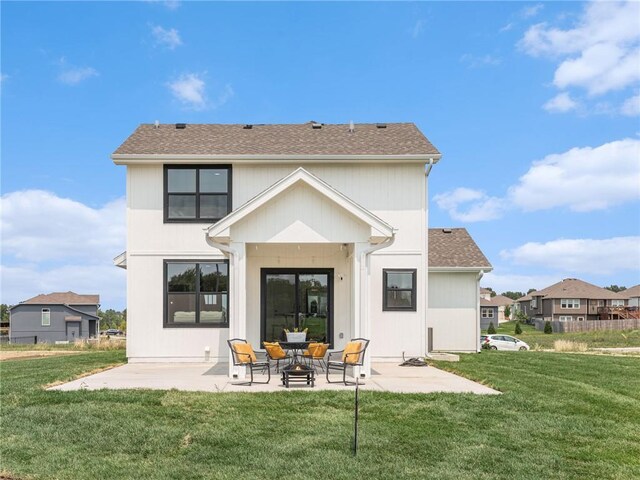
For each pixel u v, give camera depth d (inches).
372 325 601.9
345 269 602.5
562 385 410.9
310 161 599.2
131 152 591.2
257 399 342.0
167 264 593.3
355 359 420.2
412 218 609.0
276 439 269.4
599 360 631.8
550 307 2701.8
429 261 775.7
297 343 459.2
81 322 2299.5
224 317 592.1
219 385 395.5
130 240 593.3
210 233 432.8
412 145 625.3
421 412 319.3
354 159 597.6
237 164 601.9
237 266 443.2
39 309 2241.6
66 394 349.7
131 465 236.5
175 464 238.5
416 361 558.3
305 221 447.8
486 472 234.1
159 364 570.3
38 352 916.0
